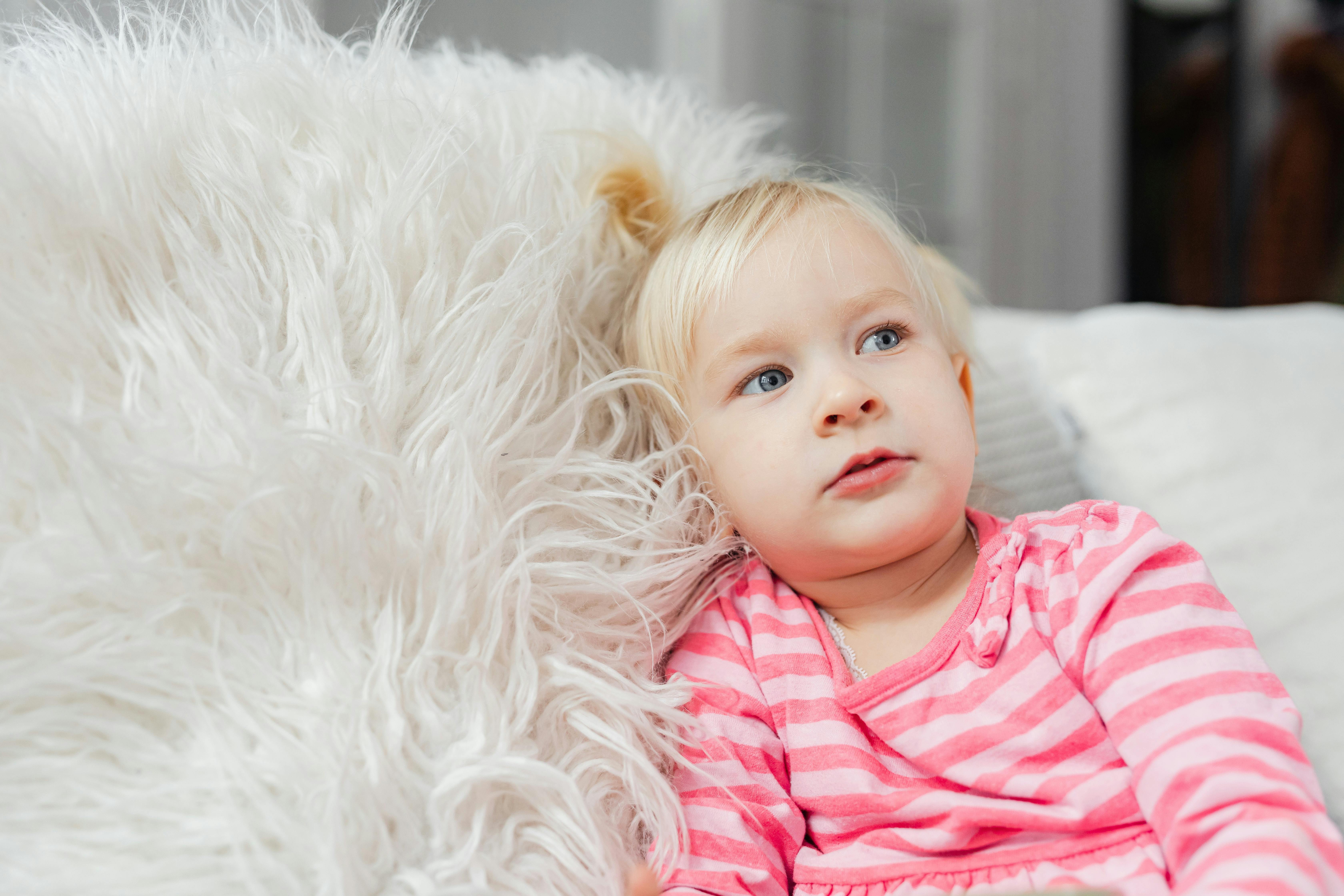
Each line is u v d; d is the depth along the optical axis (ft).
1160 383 2.93
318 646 1.57
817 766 1.91
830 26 6.66
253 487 1.57
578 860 1.62
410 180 1.91
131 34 2.04
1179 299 7.68
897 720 1.89
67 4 2.28
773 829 1.88
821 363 1.98
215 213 1.80
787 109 6.47
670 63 6.26
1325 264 7.19
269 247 1.81
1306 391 2.96
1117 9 7.59
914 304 2.09
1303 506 2.71
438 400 1.81
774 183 2.28
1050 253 7.63
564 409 1.99
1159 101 7.72
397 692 1.57
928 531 1.94
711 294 2.08
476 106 2.23
